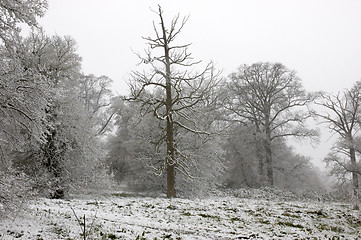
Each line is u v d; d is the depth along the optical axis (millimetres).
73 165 17250
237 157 31516
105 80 33562
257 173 31328
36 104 8883
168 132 18812
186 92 22703
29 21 8117
